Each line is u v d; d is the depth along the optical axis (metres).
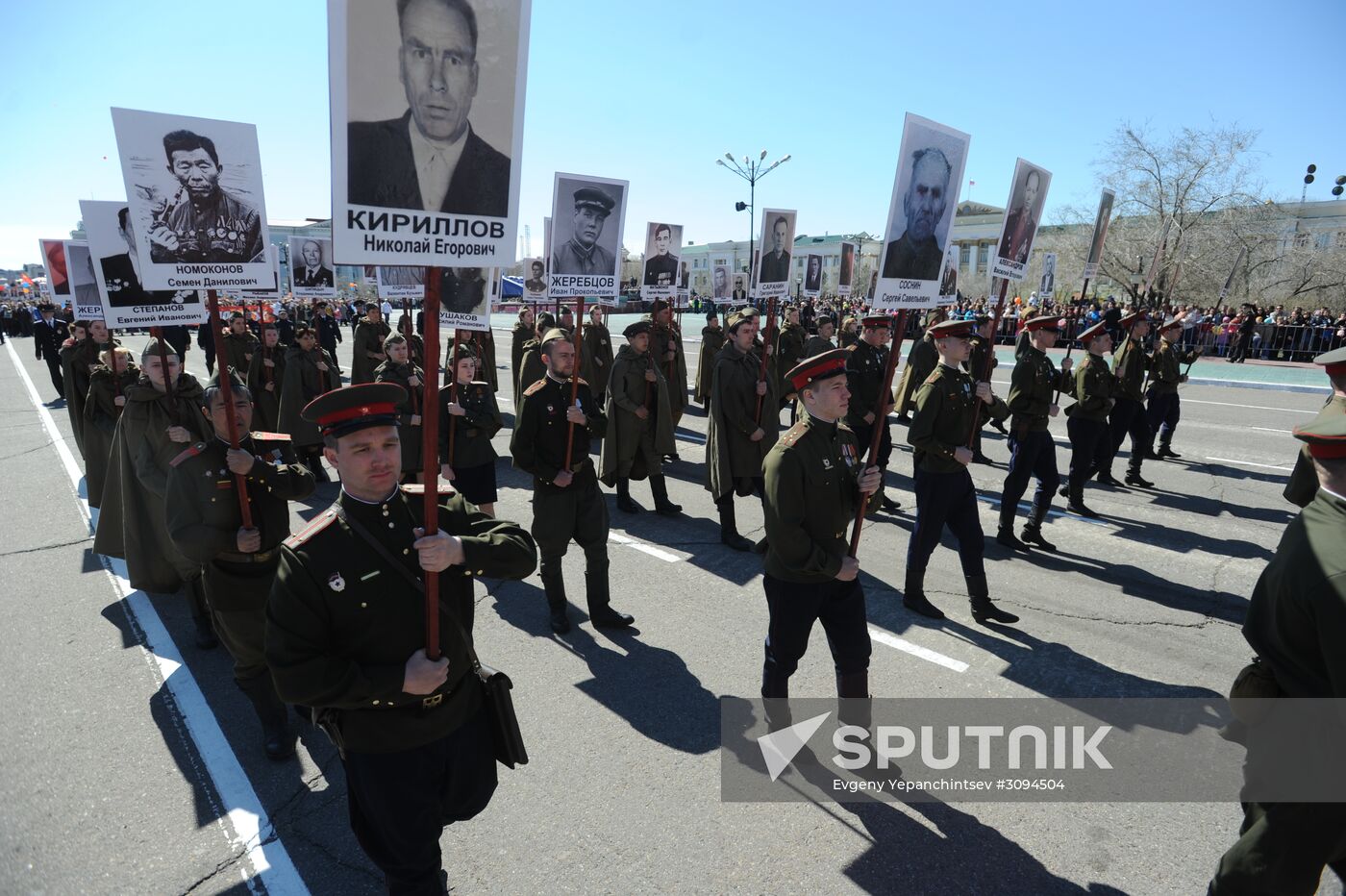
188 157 3.61
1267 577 2.03
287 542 2.05
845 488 3.22
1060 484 8.02
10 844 2.95
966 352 4.68
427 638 2.08
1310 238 33.56
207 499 3.27
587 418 4.52
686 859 2.83
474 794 2.34
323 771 3.40
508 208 2.11
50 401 14.59
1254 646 2.06
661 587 5.42
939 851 2.87
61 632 4.77
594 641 4.60
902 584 5.45
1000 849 2.88
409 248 1.96
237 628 3.34
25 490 8.10
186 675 4.25
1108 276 31.41
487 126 2.04
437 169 1.98
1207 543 6.23
